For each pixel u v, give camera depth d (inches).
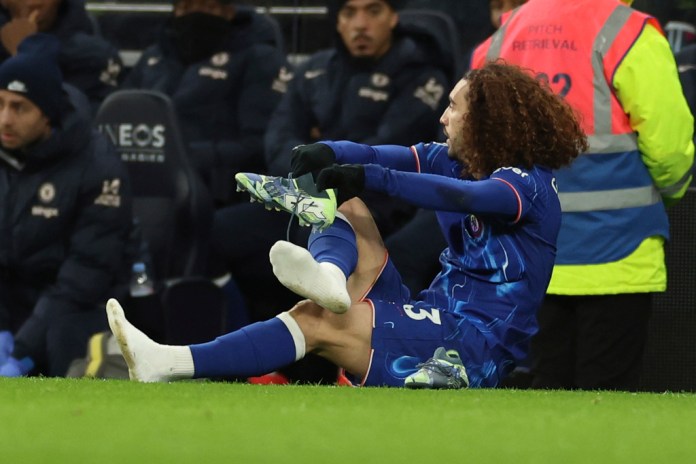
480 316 499.8
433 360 481.1
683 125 630.5
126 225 813.2
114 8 910.4
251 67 871.1
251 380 735.1
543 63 636.1
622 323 642.8
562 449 307.4
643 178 638.5
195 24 871.1
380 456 289.6
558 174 639.8
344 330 486.0
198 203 854.5
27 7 897.5
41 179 796.0
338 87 829.2
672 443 323.3
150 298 822.5
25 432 319.3
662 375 724.0
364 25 812.0
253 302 862.5
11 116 779.4
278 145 845.8
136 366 472.1
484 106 507.2
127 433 318.7
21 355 783.7
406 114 814.5
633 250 639.1
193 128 870.4
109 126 865.5
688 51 817.5
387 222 792.3
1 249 797.2
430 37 823.1
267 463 279.4
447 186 476.1
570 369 655.8
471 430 336.2
